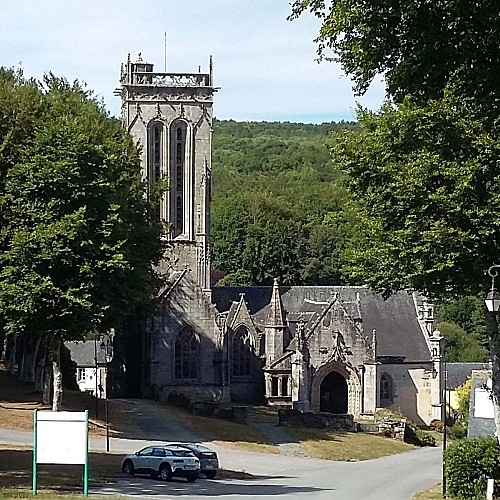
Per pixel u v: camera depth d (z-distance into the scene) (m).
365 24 26.75
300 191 186.50
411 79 26.44
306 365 98.62
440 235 38.31
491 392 44.84
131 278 54.06
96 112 71.81
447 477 45.75
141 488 44.28
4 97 58.69
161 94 103.25
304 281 148.88
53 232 46.56
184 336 95.31
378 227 41.81
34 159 48.53
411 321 107.81
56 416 35.50
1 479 42.16
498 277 39.25
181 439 74.00
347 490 50.78
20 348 87.62
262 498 42.28
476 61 25.53
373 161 41.44
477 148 37.84
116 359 95.12
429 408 104.50
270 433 83.69
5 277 48.22
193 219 103.25
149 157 103.25
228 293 109.94
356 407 99.31
